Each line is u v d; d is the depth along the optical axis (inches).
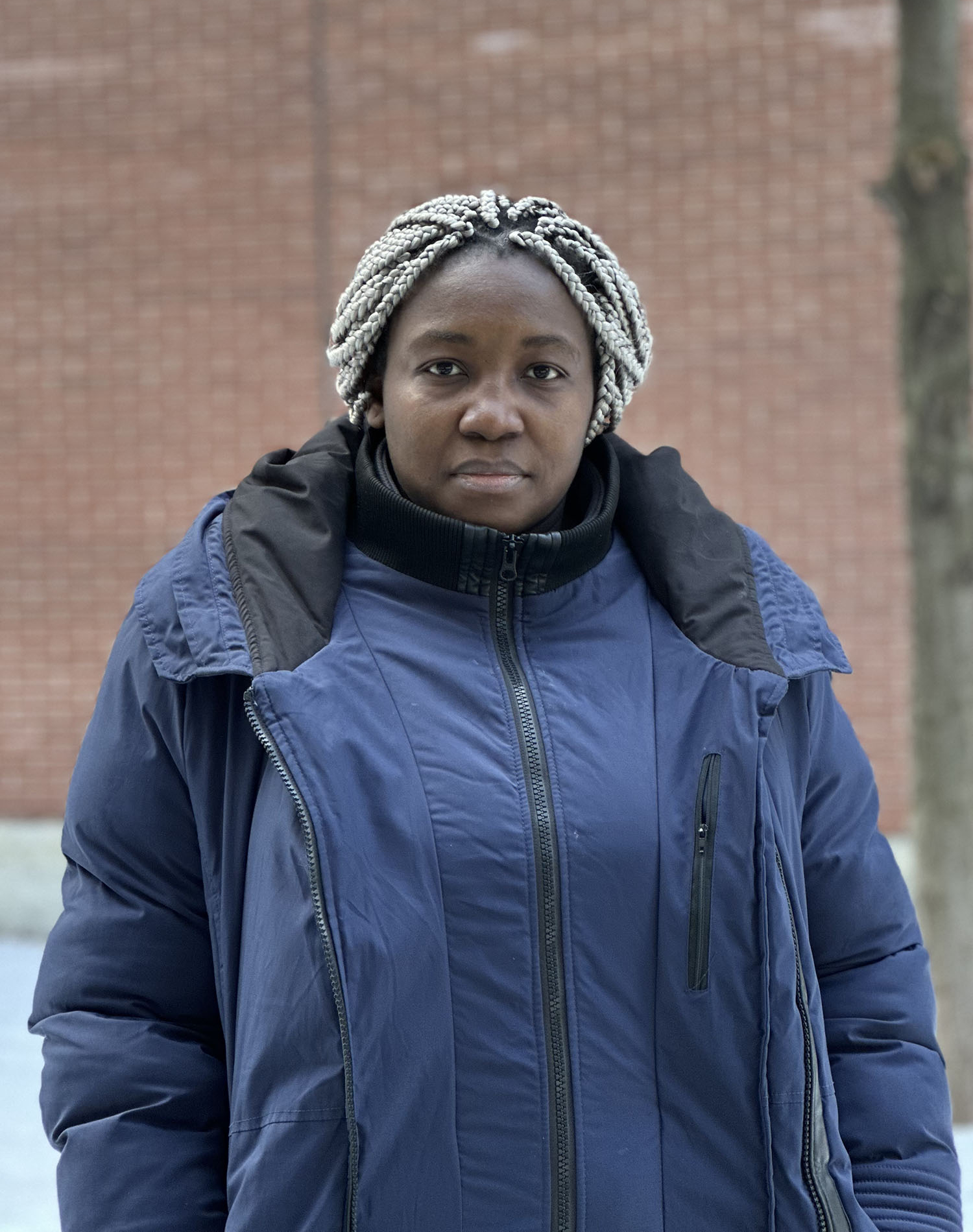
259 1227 57.7
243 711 63.2
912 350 174.9
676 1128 61.2
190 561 65.1
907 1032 67.6
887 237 303.6
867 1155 65.7
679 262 310.7
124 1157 60.8
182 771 63.5
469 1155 58.9
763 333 309.3
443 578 65.2
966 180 173.2
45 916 270.2
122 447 329.7
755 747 62.8
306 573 64.4
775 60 304.5
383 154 316.2
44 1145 168.6
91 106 324.5
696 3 305.6
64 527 332.2
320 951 58.6
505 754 62.0
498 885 60.0
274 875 60.3
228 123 320.8
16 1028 210.8
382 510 65.4
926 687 176.1
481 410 62.6
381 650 64.1
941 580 174.7
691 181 308.7
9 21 324.8
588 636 66.6
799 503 311.1
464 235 62.7
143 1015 63.5
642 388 313.9
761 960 61.6
